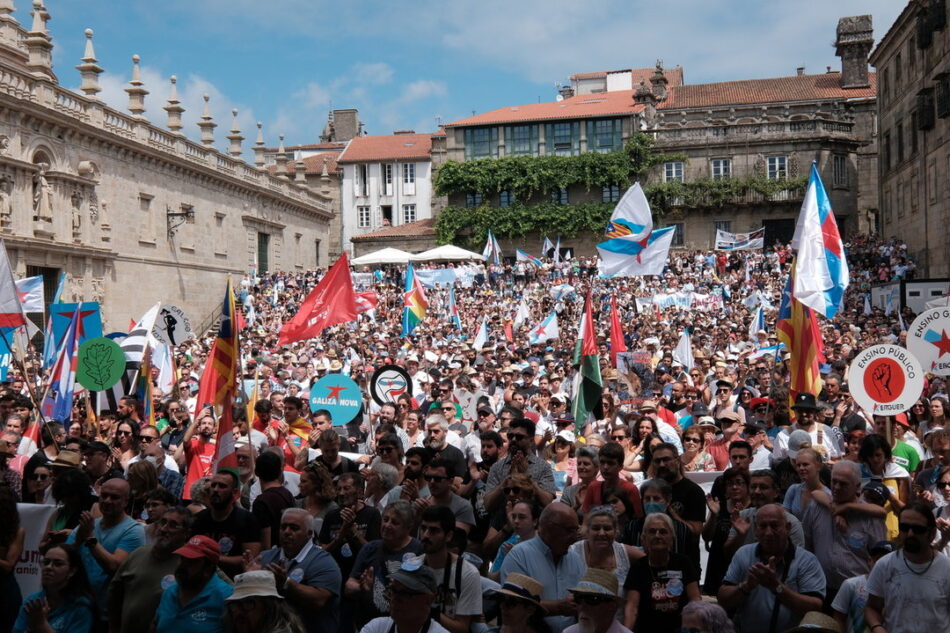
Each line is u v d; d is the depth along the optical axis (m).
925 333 13.46
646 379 17.72
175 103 52.31
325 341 34.72
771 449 11.82
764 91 79.12
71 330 16.36
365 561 7.69
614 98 79.69
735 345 26.50
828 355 22.45
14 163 37.09
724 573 8.57
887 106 58.81
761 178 70.69
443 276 50.31
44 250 39.09
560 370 20.28
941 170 47.34
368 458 12.44
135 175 47.19
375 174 86.81
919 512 6.86
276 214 65.75
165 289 50.16
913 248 53.00
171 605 6.90
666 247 18.23
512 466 9.41
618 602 6.30
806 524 8.46
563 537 7.21
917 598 6.89
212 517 8.17
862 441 9.55
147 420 16.11
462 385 16.91
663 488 8.06
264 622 6.53
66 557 7.43
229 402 11.10
